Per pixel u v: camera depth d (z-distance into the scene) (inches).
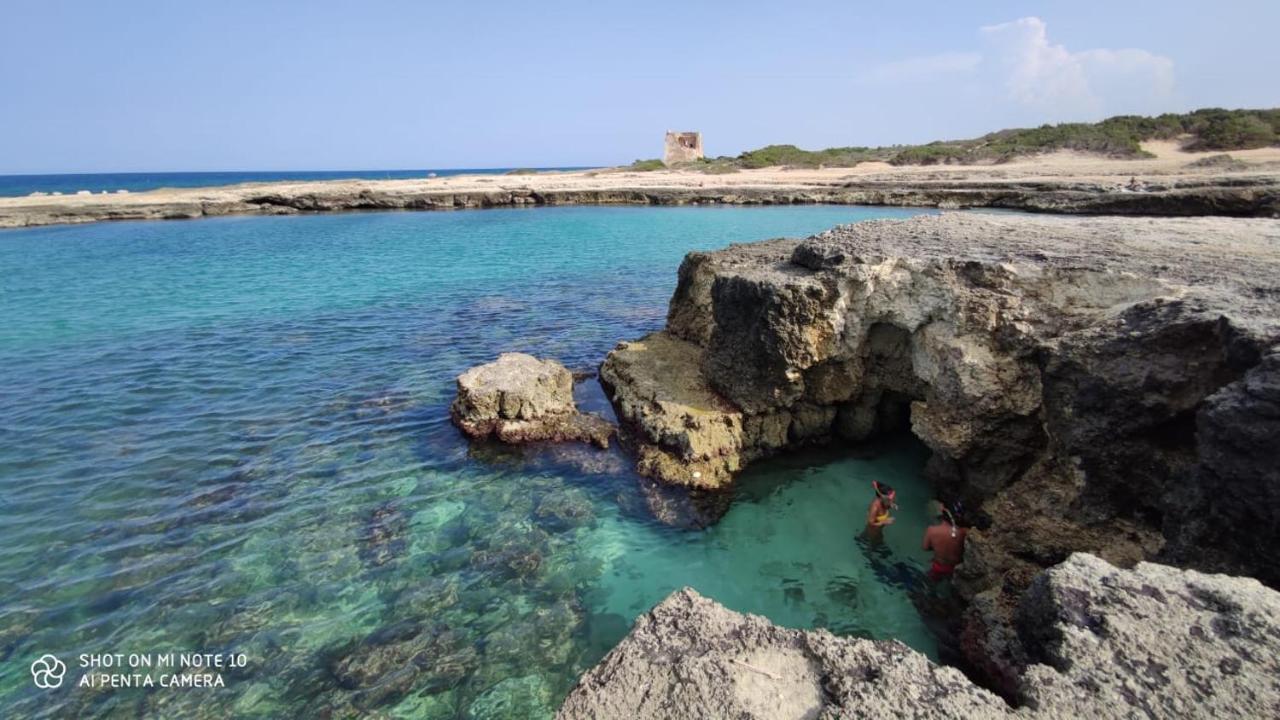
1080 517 254.7
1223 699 122.3
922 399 375.2
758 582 304.2
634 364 500.7
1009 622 236.8
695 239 1309.1
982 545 280.5
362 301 818.8
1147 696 125.2
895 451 416.2
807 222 1498.5
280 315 749.3
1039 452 310.5
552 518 352.2
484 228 1563.7
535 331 685.3
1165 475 229.8
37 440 430.6
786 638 157.2
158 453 416.5
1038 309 307.3
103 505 356.5
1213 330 223.5
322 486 380.8
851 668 143.9
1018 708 129.9
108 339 652.1
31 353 605.6
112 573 301.3
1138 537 237.1
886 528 340.8
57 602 281.9
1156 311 249.0
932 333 342.0
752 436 405.4
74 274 992.2
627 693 144.0
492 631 271.4
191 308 780.6
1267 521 177.6
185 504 358.9
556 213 1868.8
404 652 259.3
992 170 2036.2
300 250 1236.5
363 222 1733.5
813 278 376.5
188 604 282.5
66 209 1717.5
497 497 372.5
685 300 561.9
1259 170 1428.4
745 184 2182.6
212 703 234.7
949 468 354.3
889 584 302.0
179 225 1683.1
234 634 266.5
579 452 421.4
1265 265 297.0
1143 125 2409.0
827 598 293.3
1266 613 138.0
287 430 450.9
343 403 497.4
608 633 271.3
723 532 341.4
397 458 414.9
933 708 129.8
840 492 375.2
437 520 349.1
